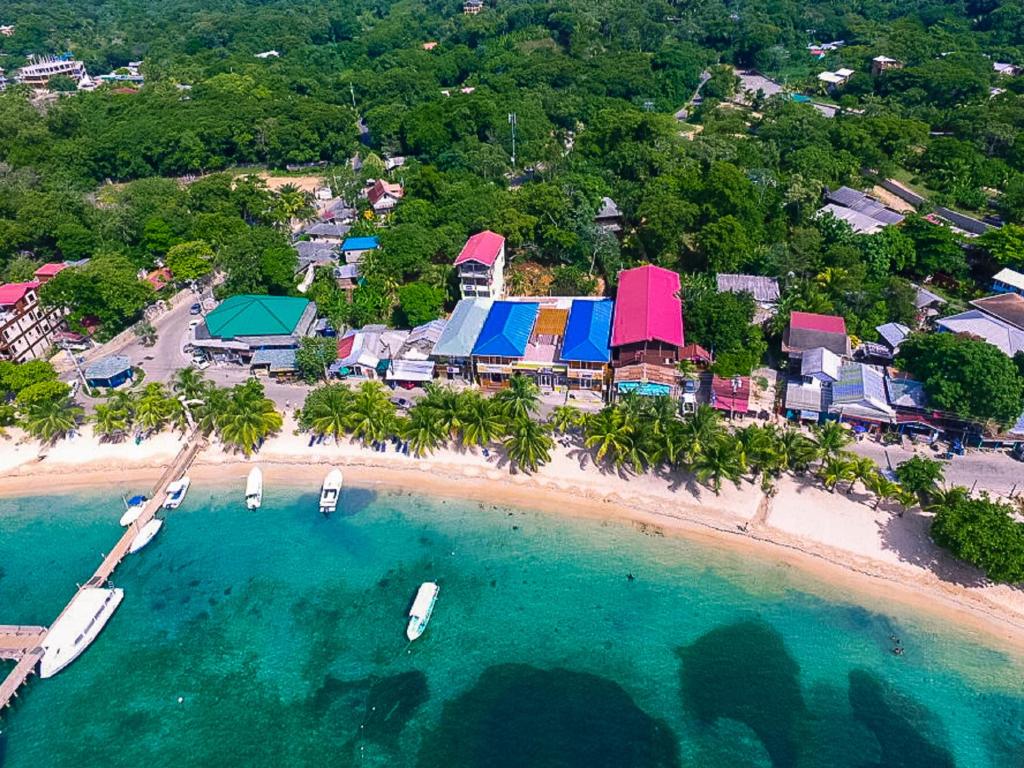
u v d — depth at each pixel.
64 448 96.75
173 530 84.00
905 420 85.31
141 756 61.16
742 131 182.50
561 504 84.31
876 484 75.62
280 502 87.44
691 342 101.25
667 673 65.50
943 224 127.19
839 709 61.47
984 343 85.88
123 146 179.88
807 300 106.25
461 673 66.62
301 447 95.06
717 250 116.38
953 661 64.31
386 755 60.22
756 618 69.62
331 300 120.81
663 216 121.12
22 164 167.00
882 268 113.06
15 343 109.25
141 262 136.38
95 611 71.62
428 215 135.25
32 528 85.12
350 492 88.25
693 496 82.81
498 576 76.00
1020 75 199.00
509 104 194.75
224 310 113.88
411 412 89.94
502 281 123.25
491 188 142.12
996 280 110.88
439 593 74.38
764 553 75.88
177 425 98.31
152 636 71.50
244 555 80.31
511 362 99.00
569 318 107.06
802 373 92.00
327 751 60.88
